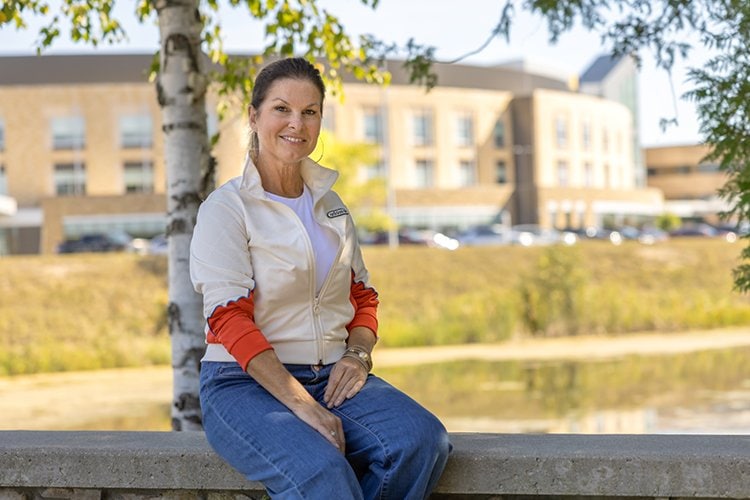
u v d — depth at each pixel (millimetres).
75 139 56969
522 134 68375
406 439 2928
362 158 47938
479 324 27297
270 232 3105
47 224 55562
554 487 3115
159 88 5496
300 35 6418
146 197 55812
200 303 5375
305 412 2924
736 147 4375
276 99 3148
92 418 15031
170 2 5473
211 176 5512
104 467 3291
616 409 14773
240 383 3084
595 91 84812
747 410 14242
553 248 29375
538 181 67625
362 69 6578
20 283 28188
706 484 3049
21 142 56656
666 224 71688
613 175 77188
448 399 16203
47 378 21438
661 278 34844
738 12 4578
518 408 15094
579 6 5367
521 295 28797
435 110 64750
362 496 2855
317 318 3170
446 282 32719
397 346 26469
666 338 27094
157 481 3268
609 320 28938
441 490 3172
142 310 27531
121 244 46000
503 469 3137
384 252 34406
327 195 3266
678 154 89188
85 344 25172
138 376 21141
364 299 3365
